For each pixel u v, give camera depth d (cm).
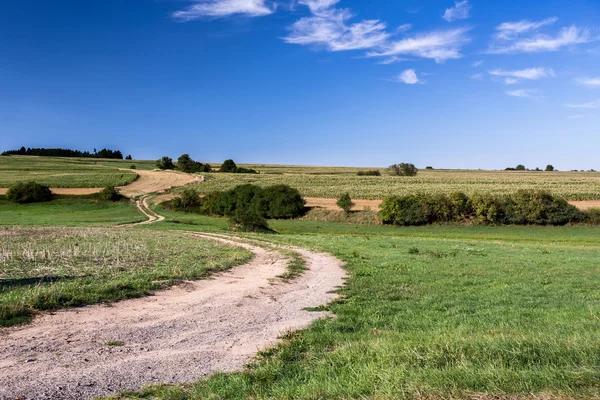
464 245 3594
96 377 712
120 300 1311
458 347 657
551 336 706
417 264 2306
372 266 2234
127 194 9175
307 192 9056
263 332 1028
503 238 4878
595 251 3244
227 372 743
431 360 618
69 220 6266
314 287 1684
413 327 1020
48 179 10712
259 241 3766
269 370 719
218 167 18850
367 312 1225
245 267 2153
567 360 566
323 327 1048
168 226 5466
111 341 914
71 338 922
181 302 1336
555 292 1518
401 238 4388
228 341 949
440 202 6297
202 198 8194
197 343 929
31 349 836
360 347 770
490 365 555
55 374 715
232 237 4119
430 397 486
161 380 710
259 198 7344
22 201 8150
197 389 652
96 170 13438
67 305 1190
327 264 2359
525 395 470
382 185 10475
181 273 1780
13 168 13538
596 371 503
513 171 19975
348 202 6975
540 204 5897
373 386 545
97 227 4972
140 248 2769
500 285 1664
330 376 638
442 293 1516
